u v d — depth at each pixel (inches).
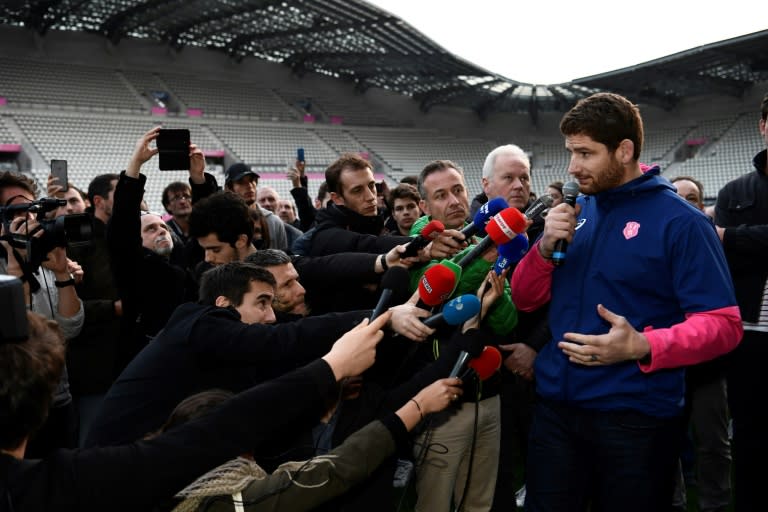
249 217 114.0
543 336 103.8
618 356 75.5
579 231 87.9
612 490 83.1
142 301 126.9
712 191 1177.4
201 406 59.3
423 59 1198.9
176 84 1198.9
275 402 53.2
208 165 1135.0
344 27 1067.9
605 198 84.3
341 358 56.9
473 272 95.4
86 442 81.5
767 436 107.3
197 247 138.3
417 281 102.6
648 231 80.5
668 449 82.4
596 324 83.9
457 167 114.3
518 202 117.3
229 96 1243.2
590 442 84.9
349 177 118.2
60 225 99.7
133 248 121.9
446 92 1387.8
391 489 80.7
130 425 78.9
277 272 96.8
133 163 120.0
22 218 103.1
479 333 71.9
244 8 1002.7
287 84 1347.2
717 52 1057.5
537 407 91.8
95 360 137.9
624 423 81.5
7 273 103.3
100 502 45.1
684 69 1159.0
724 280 77.3
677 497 133.6
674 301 81.4
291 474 56.3
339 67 1317.7
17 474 44.9
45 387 46.9
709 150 1270.9
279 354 73.9
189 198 192.7
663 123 1378.0
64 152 965.2
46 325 50.0
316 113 1337.4
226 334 75.9
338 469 57.2
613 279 82.5
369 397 78.9
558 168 1411.2
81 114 1036.5
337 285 105.9
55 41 1104.2
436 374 78.1
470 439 102.3
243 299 86.4
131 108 1099.9
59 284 116.0
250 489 55.0
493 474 107.3
